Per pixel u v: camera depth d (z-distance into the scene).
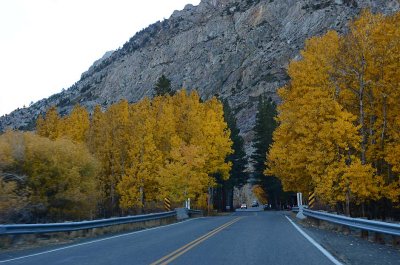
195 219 36.25
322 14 169.50
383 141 23.31
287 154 31.94
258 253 12.38
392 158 21.23
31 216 25.80
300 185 33.50
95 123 53.22
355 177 22.28
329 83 25.81
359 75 23.73
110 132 48.69
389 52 22.78
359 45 23.64
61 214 30.64
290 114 30.45
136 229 24.61
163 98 54.72
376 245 14.78
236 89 170.12
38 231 16.09
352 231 20.17
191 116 48.31
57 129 54.97
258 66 172.88
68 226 18.12
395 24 23.14
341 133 23.12
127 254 12.58
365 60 23.62
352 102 25.28
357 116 24.20
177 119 49.72
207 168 48.09
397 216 25.11
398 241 14.55
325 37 26.59
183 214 37.72
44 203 28.78
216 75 189.12
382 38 23.00
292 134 30.66
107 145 47.88
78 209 31.64
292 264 10.42
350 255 12.14
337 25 155.12
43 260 11.77
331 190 23.92
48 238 18.05
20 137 29.69
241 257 11.61
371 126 24.08
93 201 33.16
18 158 28.66
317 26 167.00
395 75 22.64
